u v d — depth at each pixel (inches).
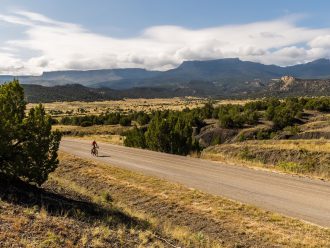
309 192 751.7
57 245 382.0
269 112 2731.3
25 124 606.9
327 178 909.8
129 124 3553.2
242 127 2610.7
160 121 1549.0
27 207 493.7
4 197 522.6
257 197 716.7
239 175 933.8
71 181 948.0
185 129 1499.8
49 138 631.2
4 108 607.5
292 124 2546.8
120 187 858.8
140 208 727.1
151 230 535.5
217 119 3159.5
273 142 1489.9
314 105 2947.8
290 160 1227.2
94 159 1208.8
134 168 1037.8
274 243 514.0
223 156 1330.0
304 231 543.2
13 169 600.1
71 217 502.3
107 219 536.1
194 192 762.8
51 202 561.6
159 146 1496.1
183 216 658.2
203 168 1040.2
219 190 773.9
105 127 3474.4
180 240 514.0
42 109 636.1
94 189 877.8
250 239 534.9
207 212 655.1
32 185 663.8
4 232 387.5
